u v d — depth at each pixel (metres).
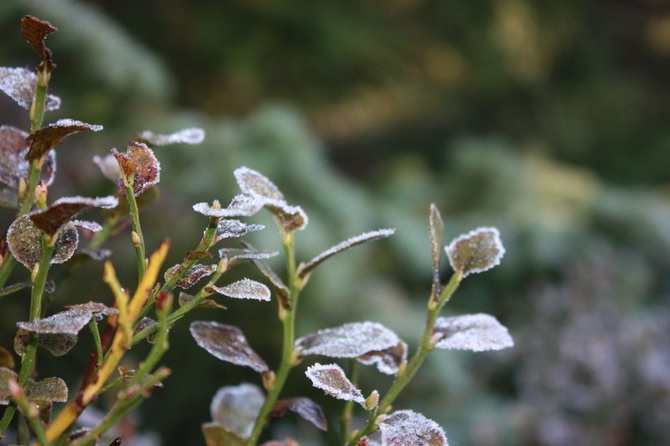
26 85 0.33
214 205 0.30
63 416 0.30
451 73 2.60
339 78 2.28
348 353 0.33
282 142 1.25
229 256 0.32
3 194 0.34
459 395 1.20
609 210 1.92
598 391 1.10
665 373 1.12
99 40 1.19
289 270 0.33
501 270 1.68
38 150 0.31
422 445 0.31
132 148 0.31
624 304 1.42
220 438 0.34
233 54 2.03
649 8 3.10
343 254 1.20
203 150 1.19
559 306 1.37
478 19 2.56
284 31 2.08
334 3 2.19
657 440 1.10
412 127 2.66
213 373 1.09
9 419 0.31
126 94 1.22
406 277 1.56
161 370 0.29
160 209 1.09
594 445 1.08
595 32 2.99
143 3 1.98
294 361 0.33
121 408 0.29
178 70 2.05
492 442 1.11
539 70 2.73
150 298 0.31
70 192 1.03
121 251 1.02
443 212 1.86
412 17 2.48
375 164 2.62
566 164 2.83
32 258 0.31
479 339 0.33
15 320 0.85
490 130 2.75
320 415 0.34
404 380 0.32
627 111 2.94
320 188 1.24
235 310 1.06
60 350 0.32
